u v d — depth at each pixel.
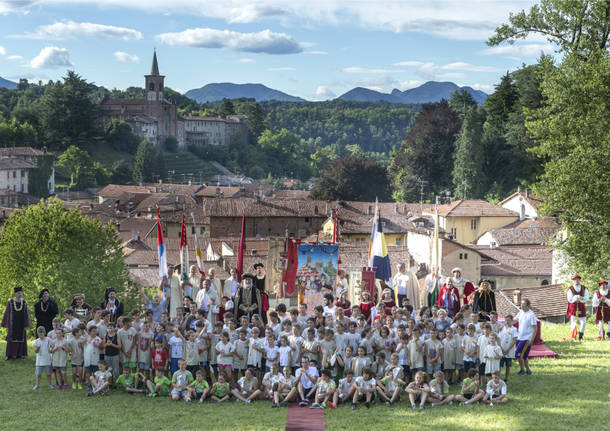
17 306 26.91
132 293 45.97
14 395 21.81
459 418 18.75
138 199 142.62
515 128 131.12
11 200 151.12
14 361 26.70
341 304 26.27
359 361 21.31
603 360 24.52
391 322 22.22
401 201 151.12
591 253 36.19
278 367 21.89
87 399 21.36
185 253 27.72
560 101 38.31
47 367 22.75
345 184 146.00
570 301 28.95
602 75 37.28
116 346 22.30
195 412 19.98
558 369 23.41
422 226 105.31
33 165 173.75
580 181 35.94
